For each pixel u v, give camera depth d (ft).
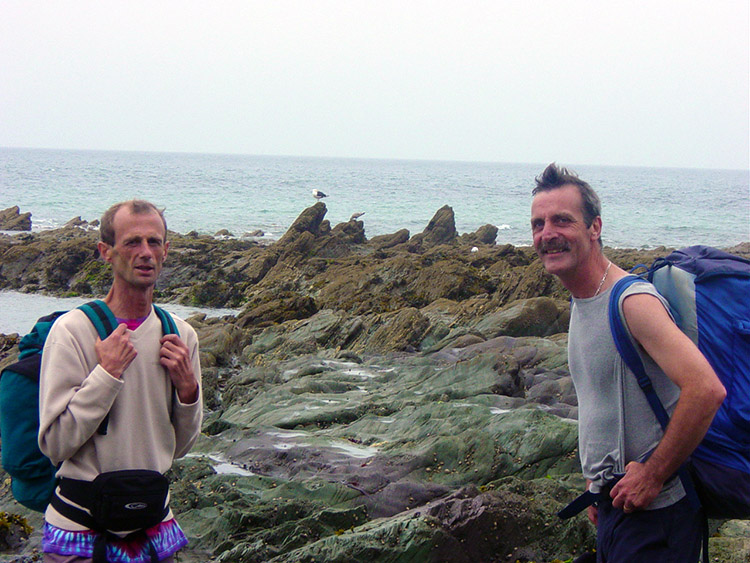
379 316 55.06
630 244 158.30
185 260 91.35
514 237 159.94
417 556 16.97
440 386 35.76
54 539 10.46
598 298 11.26
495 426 25.66
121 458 10.69
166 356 11.03
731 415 10.59
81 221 147.84
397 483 21.94
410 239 125.70
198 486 23.24
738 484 10.64
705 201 338.75
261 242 129.70
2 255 91.86
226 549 19.71
